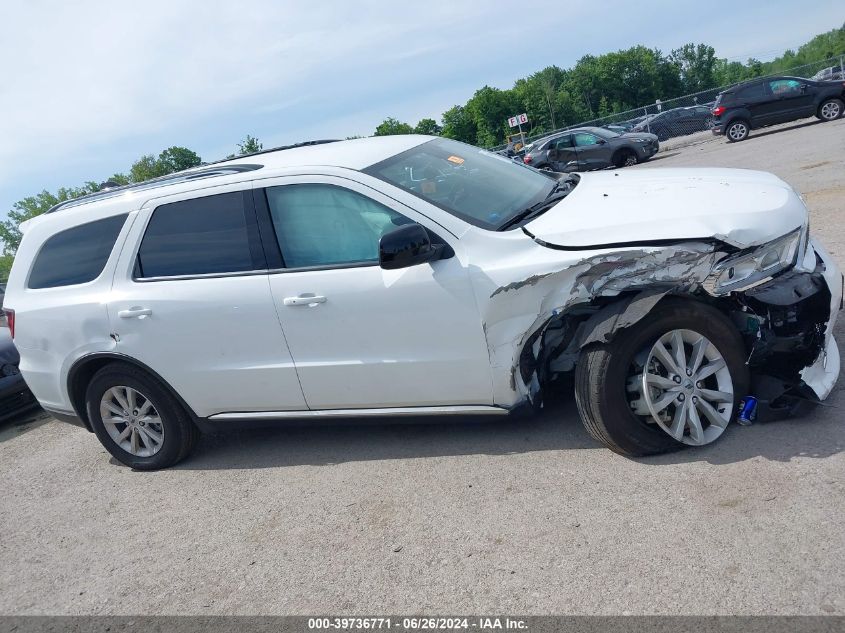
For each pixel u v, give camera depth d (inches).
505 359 138.0
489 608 105.0
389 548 126.3
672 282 125.0
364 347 148.4
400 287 141.4
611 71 3809.1
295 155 168.1
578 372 132.8
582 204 141.9
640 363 130.0
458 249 138.4
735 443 131.8
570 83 3912.4
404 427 176.4
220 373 164.4
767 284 126.0
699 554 105.1
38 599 136.7
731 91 790.5
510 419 147.4
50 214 192.4
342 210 149.6
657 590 100.1
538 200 155.9
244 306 156.6
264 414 166.9
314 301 148.9
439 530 127.9
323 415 160.7
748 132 785.6
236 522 149.3
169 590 129.6
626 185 150.5
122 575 138.6
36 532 165.9
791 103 758.5
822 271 130.2
